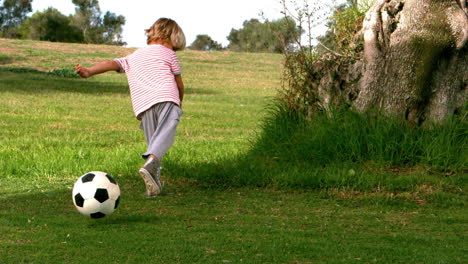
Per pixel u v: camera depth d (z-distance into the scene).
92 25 80.44
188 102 18.92
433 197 5.98
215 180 6.88
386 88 7.50
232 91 23.28
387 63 7.48
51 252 3.76
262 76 29.00
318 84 8.12
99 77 25.45
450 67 7.40
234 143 10.25
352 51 8.16
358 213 5.38
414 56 7.34
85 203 4.69
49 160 7.92
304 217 5.17
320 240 4.24
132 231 4.45
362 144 7.23
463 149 7.06
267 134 8.08
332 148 7.27
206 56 35.09
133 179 7.09
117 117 14.48
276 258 3.70
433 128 7.31
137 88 5.64
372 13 7.70
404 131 7.25
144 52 5.75
